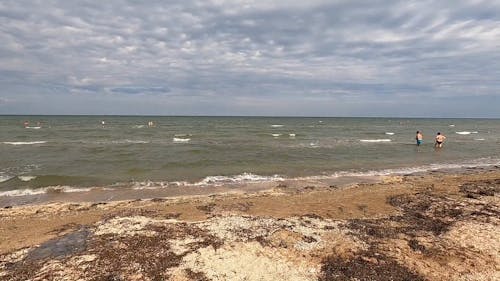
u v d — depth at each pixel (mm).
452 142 44719
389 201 15469
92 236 10656
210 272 8617
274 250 9945
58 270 8531
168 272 8539
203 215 13641
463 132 69938
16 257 9422
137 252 9492
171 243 10102
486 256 9523
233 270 8766
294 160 28031
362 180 21359
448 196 16016
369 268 8961
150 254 9391
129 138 46594
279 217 13203
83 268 8633
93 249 9672
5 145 35781
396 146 38906
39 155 28719
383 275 8641
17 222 12773
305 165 25938
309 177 22094
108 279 8172
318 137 52625
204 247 9922
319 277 8578
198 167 24484
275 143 41562
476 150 36031
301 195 17125
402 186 18984
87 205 15109
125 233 10812
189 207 14820
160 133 56875
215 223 12008
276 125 96562
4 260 9258
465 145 40844
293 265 9125
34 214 13914
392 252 9859
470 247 10070
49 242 10422
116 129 66188
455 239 10648
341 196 16703
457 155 32281
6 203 15750
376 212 13969
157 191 18203
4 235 11250
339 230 11562
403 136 56188
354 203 15250
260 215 13570
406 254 9727
